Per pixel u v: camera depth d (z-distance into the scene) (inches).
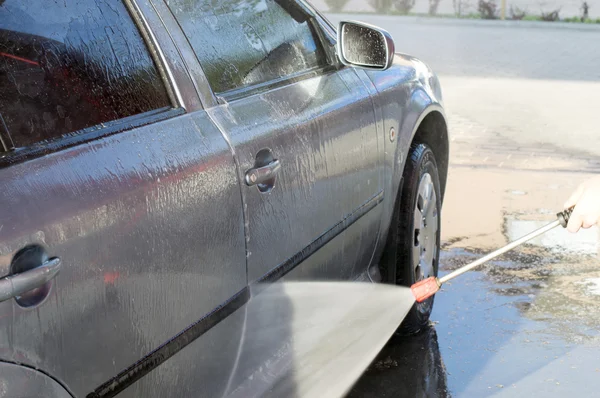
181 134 83.0
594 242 197.8
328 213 110.7
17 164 64.9
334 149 112.0
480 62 535.2
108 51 80.9
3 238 59.8
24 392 61.6
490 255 91.2
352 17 806.5
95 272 68.0
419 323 147.2
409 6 820.0
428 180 150.4
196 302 81.7
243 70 101.4
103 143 73.6
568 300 163.3
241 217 88.6
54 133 70.6
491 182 252.7
